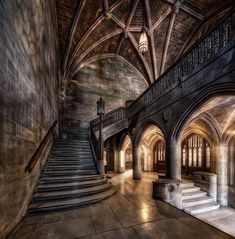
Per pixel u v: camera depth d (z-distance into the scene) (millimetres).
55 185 5770
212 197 8297
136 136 11062
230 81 4391
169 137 7262
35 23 4969
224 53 4598
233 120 7781
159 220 4129
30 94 4512
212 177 8430
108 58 17234
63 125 13859
